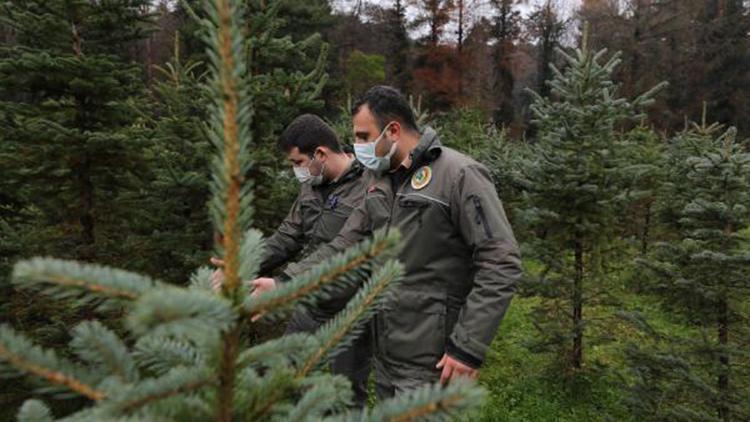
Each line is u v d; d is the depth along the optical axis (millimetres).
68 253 3717
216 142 749
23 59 3322
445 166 2098
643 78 21625
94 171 3719
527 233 6309
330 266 808
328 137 3047
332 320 965
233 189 752
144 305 532
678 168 6805
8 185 3516
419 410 680
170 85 5070
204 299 639
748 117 24031
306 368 917
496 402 4809
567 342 4922
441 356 2113
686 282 3303
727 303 3328
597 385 4992
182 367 824
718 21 24625
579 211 4770
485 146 9781
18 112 3678
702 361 3398
